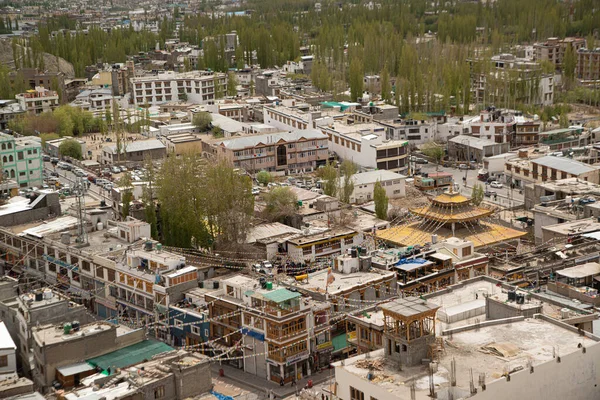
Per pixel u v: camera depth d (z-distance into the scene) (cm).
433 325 13512
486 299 15938
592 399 13488
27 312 17488
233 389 18262
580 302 18000
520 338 14050
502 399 12462
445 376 12781
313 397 17225
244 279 19988
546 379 12912
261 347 18750
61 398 14600
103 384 15038
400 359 13225
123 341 17275
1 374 15925
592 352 13400
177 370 15250
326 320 19200
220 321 19475
